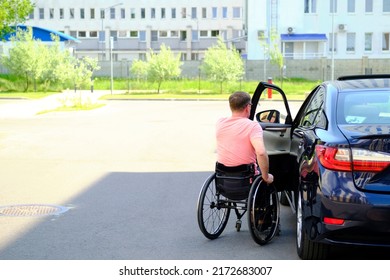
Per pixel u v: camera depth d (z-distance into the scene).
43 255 6.54
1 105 37.06
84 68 36.56
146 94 52.03
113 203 9.34
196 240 7.14
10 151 15.84
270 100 42.16
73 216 8.46
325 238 5.54
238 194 7.06
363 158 5.39
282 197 9.09
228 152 7.03
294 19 70.75
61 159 14.41
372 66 64.25
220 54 52.94
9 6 25.00
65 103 35.56
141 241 7.10
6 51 65.94
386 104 6.14
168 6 106.00
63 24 106.56
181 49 105.75
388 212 5.29
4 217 8.43
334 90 6.59
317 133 6.01
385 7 71.38
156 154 15.20
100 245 6.93
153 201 9.45
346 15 71.44
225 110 33.00
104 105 36.53
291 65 65.56
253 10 70.44
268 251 6.66
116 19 106.25
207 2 105.88
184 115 29.03
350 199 5.36
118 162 13.87
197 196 9.83
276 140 7.93
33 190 10.53
